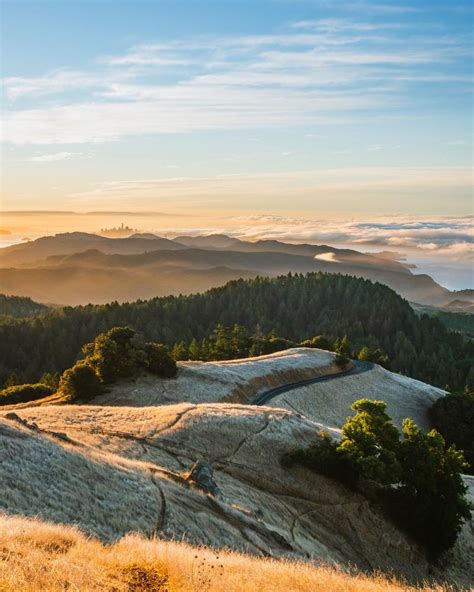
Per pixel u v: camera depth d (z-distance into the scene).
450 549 48.34
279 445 53.75
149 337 196.75
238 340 155.12
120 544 18.38
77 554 15.38
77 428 48.81
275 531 35.28
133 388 84.62
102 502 27.22
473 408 105.31
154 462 43.56
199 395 84.19
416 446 49.38
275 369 106.94
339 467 50.50
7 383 142.62
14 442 29.33
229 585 15.29
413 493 48.09
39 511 23.72
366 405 51.81
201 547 24.52
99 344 87.50
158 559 16.19
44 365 178.62
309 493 48.12
